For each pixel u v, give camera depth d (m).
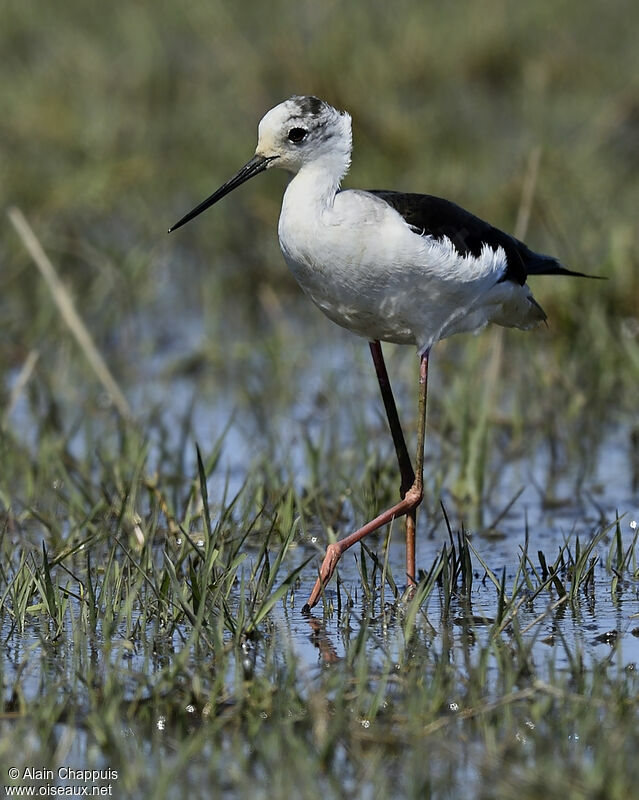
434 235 7.78
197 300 13.94
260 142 8.02
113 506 8.73
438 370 11.89
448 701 6.16
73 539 8.22
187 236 14.97
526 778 5.30
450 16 19.47
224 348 12.66
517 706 6.10
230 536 8.33
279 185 15.23
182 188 15.76
